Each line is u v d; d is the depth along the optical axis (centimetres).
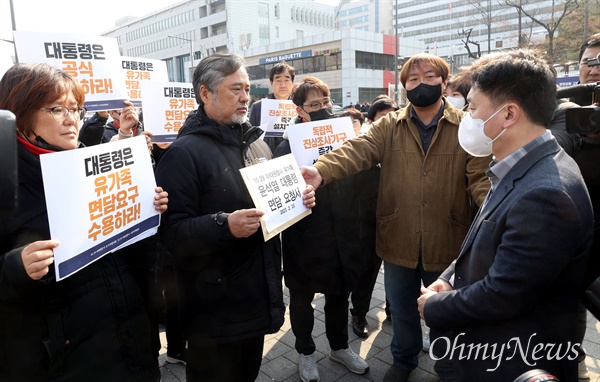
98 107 262
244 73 196
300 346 269
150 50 7919
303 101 288
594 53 241
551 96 130
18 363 140
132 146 164
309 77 293
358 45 3909
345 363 279
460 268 154
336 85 4062
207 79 192
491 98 135
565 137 197
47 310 139
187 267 190
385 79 4216
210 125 197
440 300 143
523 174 130
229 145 199
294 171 215
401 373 254
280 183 203
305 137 268
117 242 153
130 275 167
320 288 259
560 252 118
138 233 165
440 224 231
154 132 309
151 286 212
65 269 130
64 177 133
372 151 248
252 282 193
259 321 195
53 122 142
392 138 248
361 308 317
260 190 189
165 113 312
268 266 200
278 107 378
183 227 178
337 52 3997
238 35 6481
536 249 118
